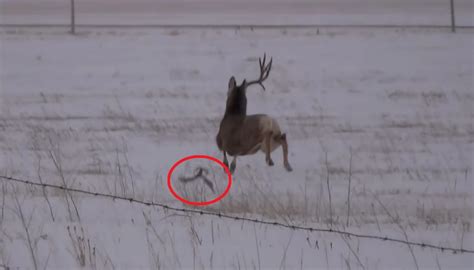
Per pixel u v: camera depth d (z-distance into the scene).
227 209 13.42
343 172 19.39
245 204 13.79
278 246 10.70
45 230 11.20
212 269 9.52
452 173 19.50
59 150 21.67
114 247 10.38
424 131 27.22
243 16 90.06
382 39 60.72
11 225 11.51
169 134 25.70
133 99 36.62
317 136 25.70
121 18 87.88
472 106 34.41
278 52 54.12
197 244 10.61
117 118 30.20
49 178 17.28
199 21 83.12
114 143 23.80
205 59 51.09
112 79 44.19
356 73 45.84
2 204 13.08
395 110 33.25
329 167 20.05
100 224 11.69
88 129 27.05
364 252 10.56
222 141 18.30
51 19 84.88
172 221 12.02
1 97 37.62
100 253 10.07
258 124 17.89
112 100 36.31
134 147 23.02
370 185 17.67
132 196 14.52
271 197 15.29
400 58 51.72
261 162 20.81
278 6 104.31
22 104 35.16
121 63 49.91
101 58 51.81
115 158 20.95
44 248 10.23
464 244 11.23
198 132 26.12
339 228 12.15
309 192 16.48
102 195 13.45
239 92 18.23
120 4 107.44
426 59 51.31
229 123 18.12
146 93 38.75
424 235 11.86
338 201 15.39
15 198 13.59
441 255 10.52
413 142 24.70
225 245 10.62
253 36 62.62
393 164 20.80
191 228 11.15
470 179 18.69
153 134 25.73
